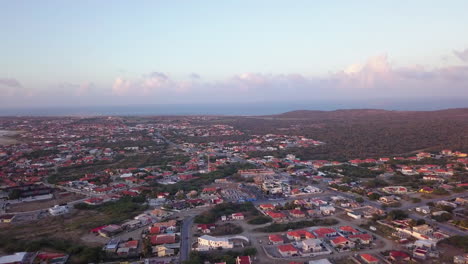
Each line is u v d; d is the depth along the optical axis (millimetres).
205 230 118812
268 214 137000
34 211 144500
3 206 151500
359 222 127938
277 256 99000
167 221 126625
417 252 97812
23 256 94125
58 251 100688
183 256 99188
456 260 93125
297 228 121625
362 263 93625
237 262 93688
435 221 126188
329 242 108688
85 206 149625
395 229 118000
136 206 148000
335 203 153125
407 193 165625
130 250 103188
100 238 113062
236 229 120250
